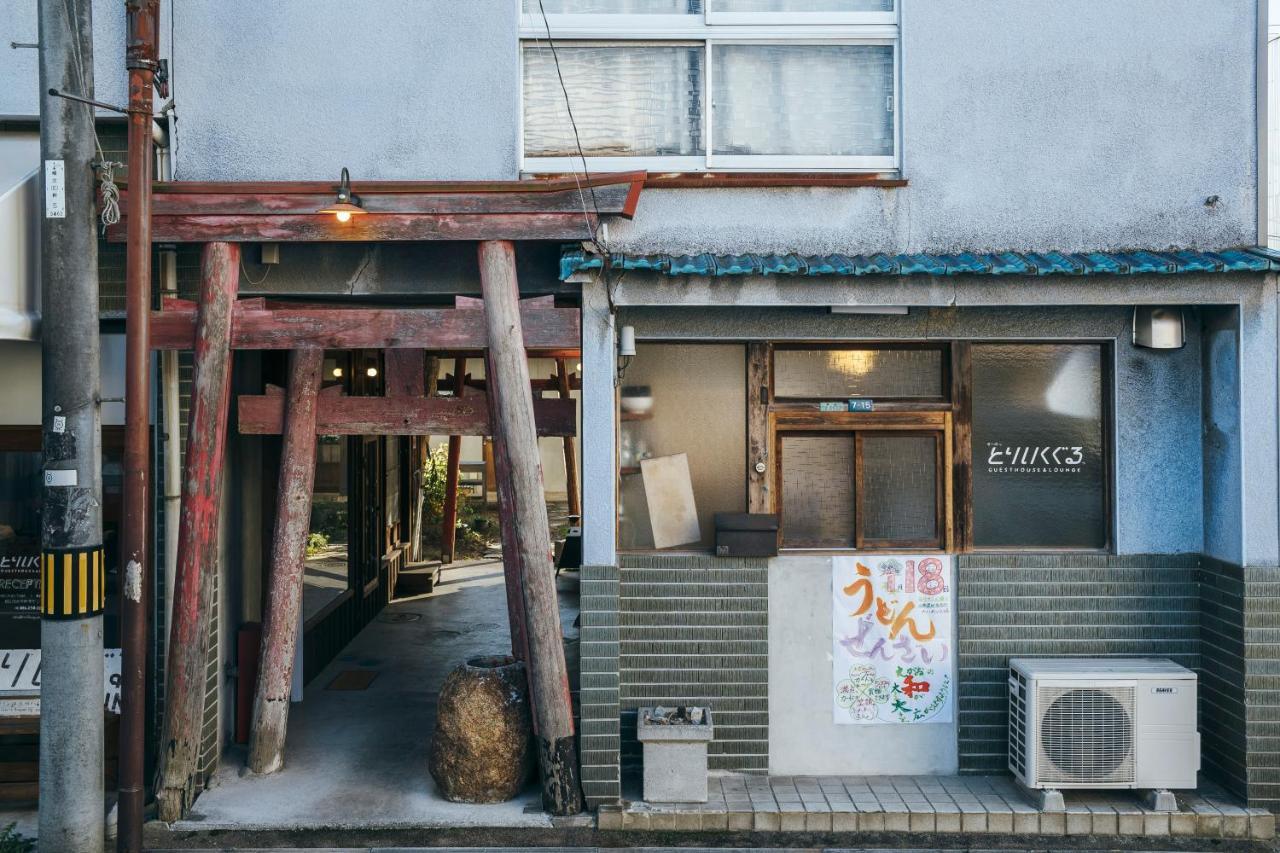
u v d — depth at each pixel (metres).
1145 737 6.28
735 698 6.82
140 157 5.85
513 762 6.47
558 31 6.82
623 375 6.93
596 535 6.41
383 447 12.54
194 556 6.34
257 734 6.91
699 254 6.73
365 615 11.50
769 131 6.90
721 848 6.04
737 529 6.76
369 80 6.73
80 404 5.82
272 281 6.82
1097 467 6.97
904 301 6.39
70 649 5.76
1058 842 6.14
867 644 6.87
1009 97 6.73
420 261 6.84
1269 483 6.35
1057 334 6.83
